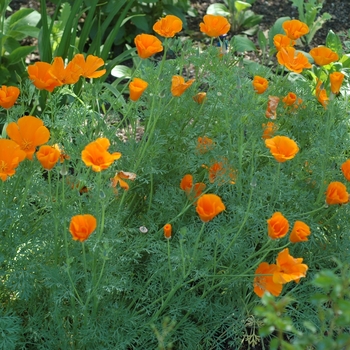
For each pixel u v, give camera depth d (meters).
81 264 1.64
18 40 2.61
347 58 2.41
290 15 3.18
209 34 1.88
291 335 1.76
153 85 1.84
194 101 1.89
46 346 1.66
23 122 1.51
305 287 1.78
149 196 1.85
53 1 2.66
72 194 1.67
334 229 1.85
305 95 2.01
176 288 1.60
